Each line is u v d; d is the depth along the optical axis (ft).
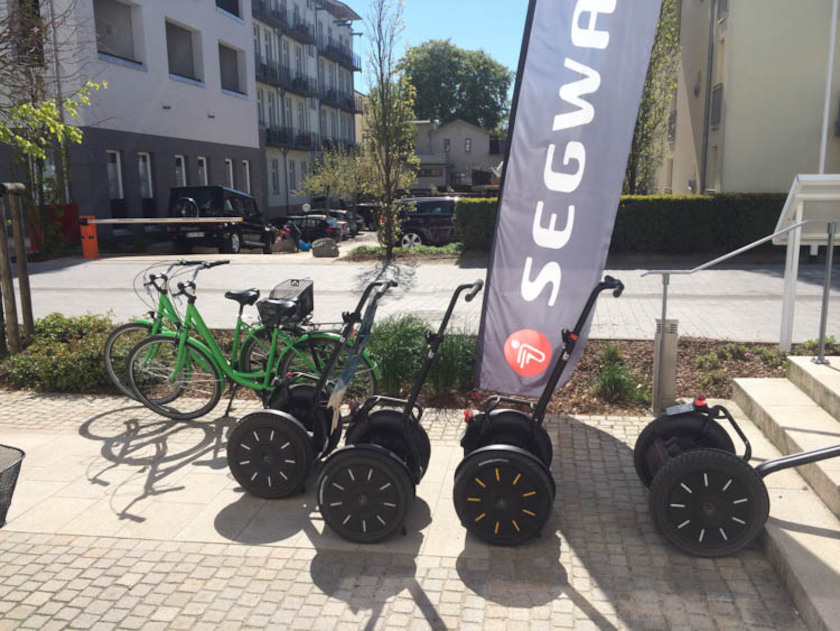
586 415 19.48
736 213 54.85
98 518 14.03
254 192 106.32
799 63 57.72
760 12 57.57
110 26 73.00
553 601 11.09
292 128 148.05
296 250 81.76
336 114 179.83
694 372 22.21
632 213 55.83
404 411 13.73
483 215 59.57
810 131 58.49
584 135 16.06
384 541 13.03
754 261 53.06
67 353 22.85
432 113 212.84
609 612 10.77
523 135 16.57
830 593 10.25
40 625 10.71
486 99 212.64
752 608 10.76
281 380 15.85
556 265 16.56
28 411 20.49
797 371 18.54
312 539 13.16
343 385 13.89
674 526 11.98
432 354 13.65
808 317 30.48
